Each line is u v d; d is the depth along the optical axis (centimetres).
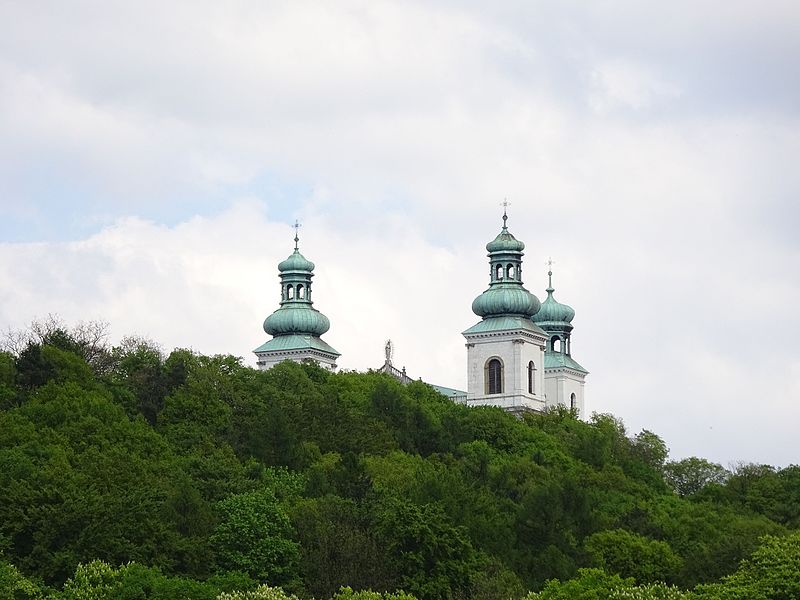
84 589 19000
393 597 19988
